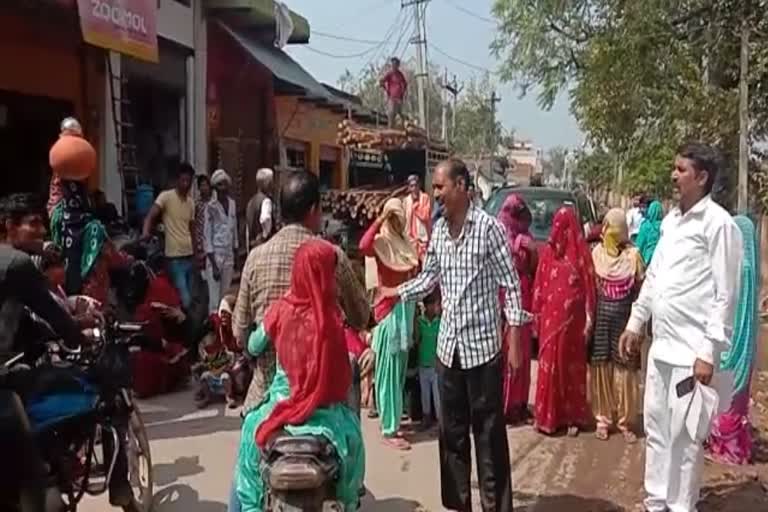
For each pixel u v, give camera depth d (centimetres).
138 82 1144
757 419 730
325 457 347
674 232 477
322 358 357
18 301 390
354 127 1255
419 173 1244
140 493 504
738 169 1166
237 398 745
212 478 570
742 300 614
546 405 692
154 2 1002
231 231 984
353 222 905
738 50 1304
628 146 1541
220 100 1433
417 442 657
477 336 472
